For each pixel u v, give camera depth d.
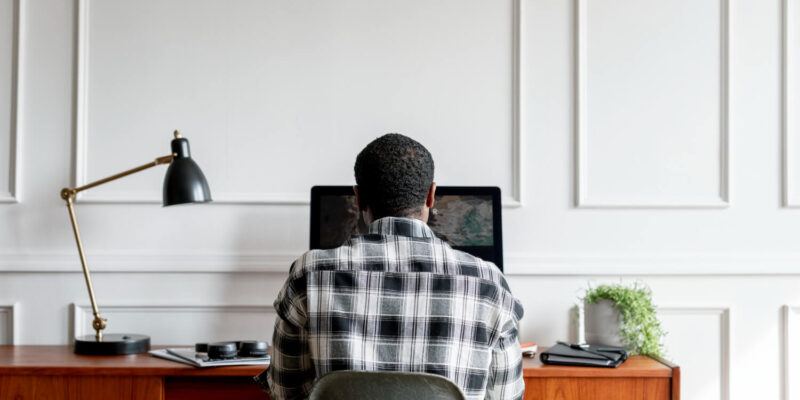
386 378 1.17
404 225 1.37
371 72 2.45
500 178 2.46
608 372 1.93
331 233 2.24
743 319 2.48
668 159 2.48
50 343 2.38
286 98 2.44
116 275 2.39
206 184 2.19
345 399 1.19
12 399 1.91
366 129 2.45
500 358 1.34
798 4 2.50
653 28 2.49
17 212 2.38
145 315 2.40
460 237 2.24
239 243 2.41
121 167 2.41
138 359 2.04
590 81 2.48
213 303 2.41
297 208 2.43
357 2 2.46
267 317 2.43
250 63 2.44
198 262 2.39
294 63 2.44
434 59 2.46
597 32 2.48
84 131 2.39
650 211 2.47
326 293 1.27
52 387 1.92
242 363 1.95
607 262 2.45
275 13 2.45
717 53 2.50
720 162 2.49
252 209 2.42
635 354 2.16
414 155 1.39
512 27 2.48
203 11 2.43
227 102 2.43
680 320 2.47
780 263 2.47
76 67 2.40
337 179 2.44
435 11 2.47
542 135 2.47
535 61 2.48
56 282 2.38
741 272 2.45
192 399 1.95
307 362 1.36
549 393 1.94
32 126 2.39
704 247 2.47
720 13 2.50
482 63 2.47
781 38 2.49
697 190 2.48
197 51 2.43
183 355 2.02
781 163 2.49
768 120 2.50
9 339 2.37
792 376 2.47
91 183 2.27
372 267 1.30
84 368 1.91
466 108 2.46
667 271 2.44
